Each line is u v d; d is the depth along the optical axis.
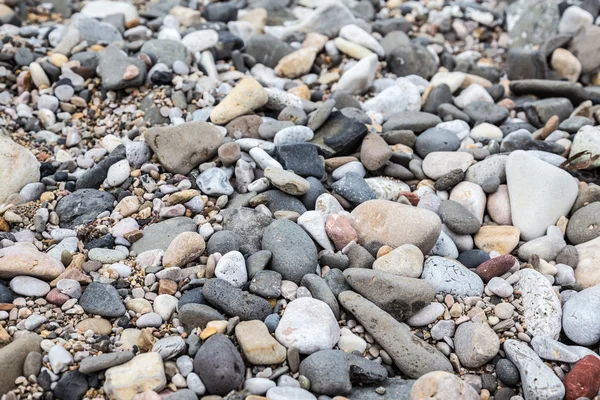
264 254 0.91
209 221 0.96
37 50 1.21
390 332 0.87
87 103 1.13
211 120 1.08
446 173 1.03
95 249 0.93
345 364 0.84
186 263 0.92
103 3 1.34
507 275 0.93
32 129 1.10
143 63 1.14
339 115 1.08
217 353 0.83
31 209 0.98
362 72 1.18
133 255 0.94
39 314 0.87
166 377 0.83
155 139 1.02
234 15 1.35
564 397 0.84
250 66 1.24
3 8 1.31
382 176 1.05
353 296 0.89
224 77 1.20
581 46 1.26
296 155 1.02
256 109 1.11
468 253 0.96
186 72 1.16
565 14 1.31
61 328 0.86
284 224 0.94
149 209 0.98
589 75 1.26
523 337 0.88
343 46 1.25
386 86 1.20
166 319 0.88
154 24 1.29
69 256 0.92
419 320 0.89
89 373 0.82
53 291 0.89
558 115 1.15
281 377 0.84
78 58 1.17
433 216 0.94
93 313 0.88
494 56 1.33
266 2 1.41
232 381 0.82
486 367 0.87
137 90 1.14
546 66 1.24
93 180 1.02
